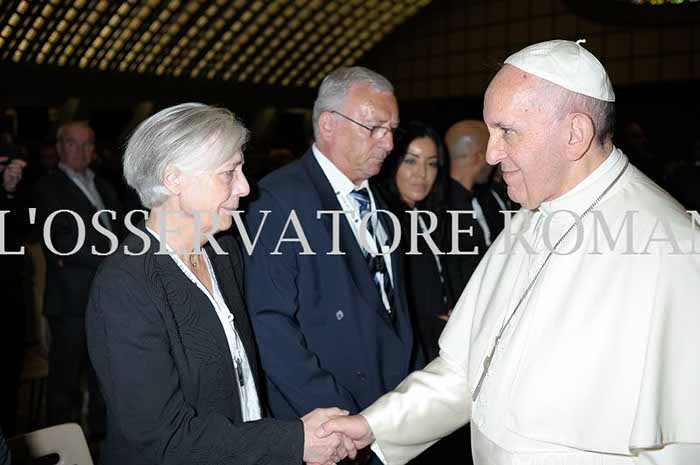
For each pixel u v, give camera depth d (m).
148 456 1.51
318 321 2.11
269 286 2.05
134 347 1.47
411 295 2.95
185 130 1.58
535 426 1.43
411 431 1.79
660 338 1.33
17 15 10.18
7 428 3.54
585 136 1.45
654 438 1.29
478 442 1.60
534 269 1.60
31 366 3.75
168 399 1.49
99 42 11.80
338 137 2.23
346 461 2.02
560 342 1.45
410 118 15.27
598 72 1.47
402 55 15.34
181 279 1.59
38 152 8.71
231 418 1.63
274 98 14.97
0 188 3.43
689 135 11.55
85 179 4.02
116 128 13.05
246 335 1.78
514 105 1.46
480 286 1.83
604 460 1.40
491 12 13.77
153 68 13.02
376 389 2.14
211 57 13.57
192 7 11.94
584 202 1.53
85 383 4.33
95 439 3.74
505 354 1.55
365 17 14.19
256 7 12.69
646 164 5.39
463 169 3.57
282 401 2.04
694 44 11.23
